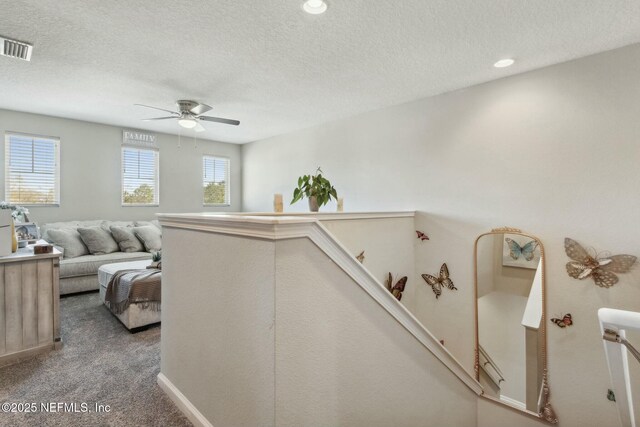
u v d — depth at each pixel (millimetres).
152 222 5516
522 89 2811
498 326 2953
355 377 1431
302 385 1240
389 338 1592
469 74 2867
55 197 4727
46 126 4582
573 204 2545
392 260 3227
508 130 2891
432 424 1961
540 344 2705
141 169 5531
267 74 2930
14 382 2246
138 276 3266
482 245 3061
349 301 1394
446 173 3332
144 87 3301
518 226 2838
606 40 2250
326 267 1306
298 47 2412
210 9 1941
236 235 1394
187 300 1841
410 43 2332
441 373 2031
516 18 2002
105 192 5145
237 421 1415
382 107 3918
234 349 1422
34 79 3092
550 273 2658
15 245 2777
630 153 2309
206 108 3498
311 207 2969
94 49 2463
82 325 3326
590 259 2463
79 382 2248
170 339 2059
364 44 2350
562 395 2602
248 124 4895
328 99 3619
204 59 2625
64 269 4105
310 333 1259
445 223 3332
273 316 1172
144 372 2389
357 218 2826
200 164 6227
